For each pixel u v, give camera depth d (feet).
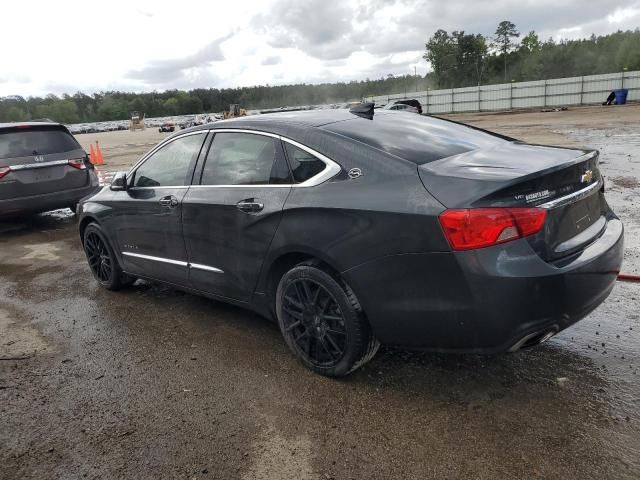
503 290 8.12
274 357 11.71
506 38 311.27
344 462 8.19
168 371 11.39
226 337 12.91
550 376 10.14
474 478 7.66
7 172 25.30
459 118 128.67
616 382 9.80
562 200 8.79
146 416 9.75
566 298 8.46
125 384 10.97
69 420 9.78
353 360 10.05
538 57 313.73
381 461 8.15
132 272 15.57
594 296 9.04
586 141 48.39
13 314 15.53
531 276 8.13
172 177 13.61
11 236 26.63
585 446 8.15
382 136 10.56
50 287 17.88
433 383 10.19
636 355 10.71
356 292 9.57
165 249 13.83
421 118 12.69
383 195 9.12
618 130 58.65
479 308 8.30
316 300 10.41
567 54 317.63
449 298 8.55
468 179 8.53
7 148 25.76
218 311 14.61
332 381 10.53
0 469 8.50
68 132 28.50
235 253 11.74
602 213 10.66
